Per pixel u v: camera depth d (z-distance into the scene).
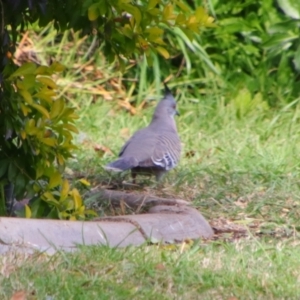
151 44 10.22
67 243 9.17
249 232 10.34
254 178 13.08
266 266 8.87
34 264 8.32
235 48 18.61
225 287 8.16
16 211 10.13
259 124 16.56
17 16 9.84
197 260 8.88
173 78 18.56
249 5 18.67
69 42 19.09
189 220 10.26
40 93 9.58
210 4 18.12
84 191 11.90
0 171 9.90
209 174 13.27
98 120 16.97
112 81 18.59
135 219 9.88
